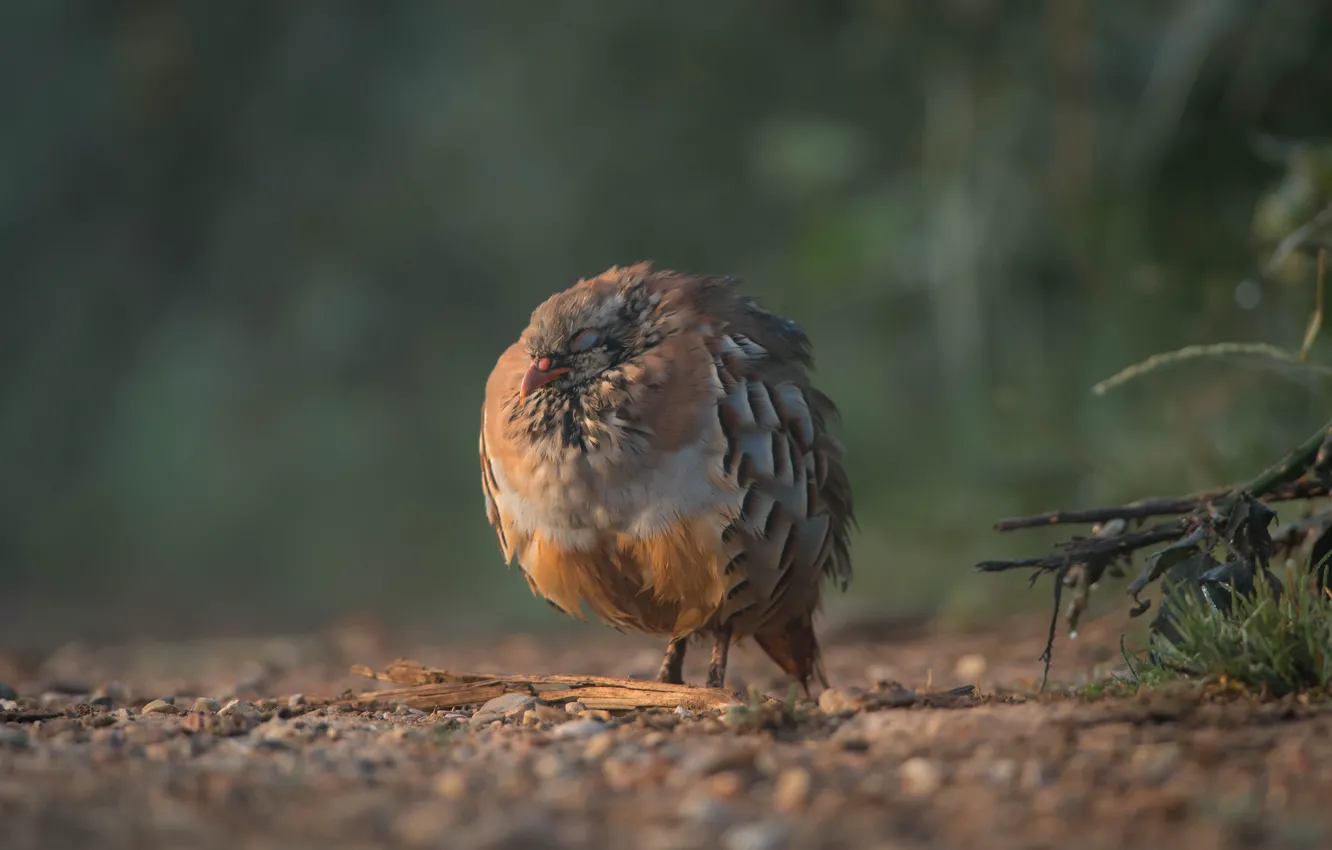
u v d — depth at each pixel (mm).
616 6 24641
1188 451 10414
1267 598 5887
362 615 16625
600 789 4609
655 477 7078
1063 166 13820
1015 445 13195
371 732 5926
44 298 28125
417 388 25938
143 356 27406
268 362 26266
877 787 4539
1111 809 4203
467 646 13195
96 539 25969
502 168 25938
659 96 24781
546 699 6738
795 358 7723
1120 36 14312
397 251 26344
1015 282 14570
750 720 5574
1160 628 6305
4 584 24297
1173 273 12062
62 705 7504
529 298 26031
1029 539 12273
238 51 27266
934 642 11312
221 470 25547
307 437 25453
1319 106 11820
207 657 12633
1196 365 11242
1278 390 9938
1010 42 14844
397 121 26891
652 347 7250
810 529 7316
